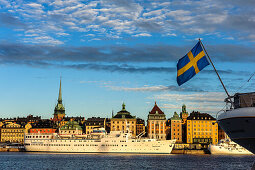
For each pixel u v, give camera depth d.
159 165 146.12
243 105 65.06
